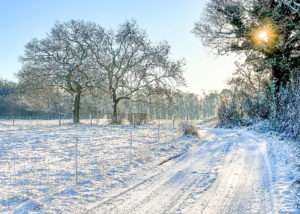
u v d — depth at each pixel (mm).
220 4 26578
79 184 7414
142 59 33500
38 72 31281
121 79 33719
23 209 5484
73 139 17094
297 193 6074
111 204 5906
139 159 11094
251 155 11633
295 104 16891
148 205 5805
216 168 9305
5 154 11430
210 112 109500
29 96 34000
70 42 32875
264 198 6004
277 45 24453
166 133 21547
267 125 23969
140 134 20688
